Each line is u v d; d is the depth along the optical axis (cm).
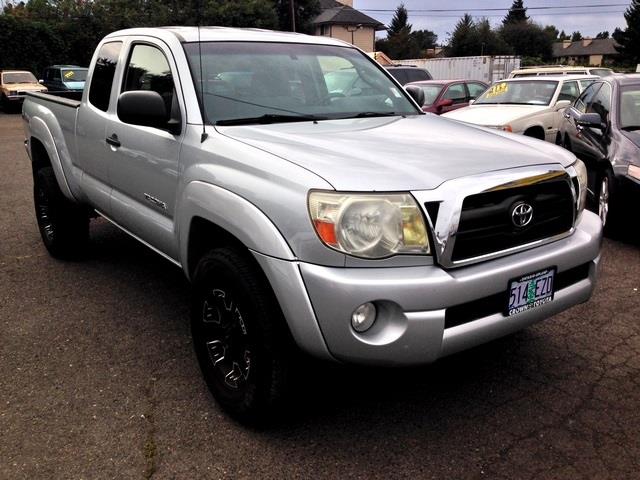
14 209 737
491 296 258
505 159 276
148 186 354
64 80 2345
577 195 297
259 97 347
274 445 275
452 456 266
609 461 260
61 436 281
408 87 455
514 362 346
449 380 329
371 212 235
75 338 381
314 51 403
